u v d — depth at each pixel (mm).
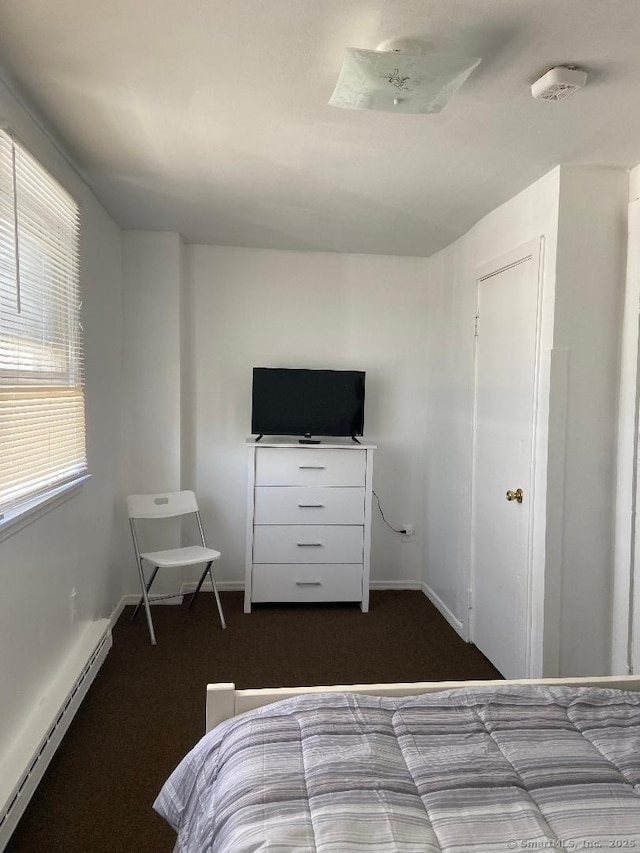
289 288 3992
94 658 2676
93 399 2936
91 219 2861
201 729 2396
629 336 2453
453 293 3623
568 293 2459
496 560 2986
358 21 1476
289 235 3596
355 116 2006
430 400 4039
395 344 4098
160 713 2510
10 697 1861
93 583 2957
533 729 1406
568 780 1222
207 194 2865
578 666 2547
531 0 1385
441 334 3830
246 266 3943
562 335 2465
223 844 1082
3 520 1720
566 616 2527
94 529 2965
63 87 1829
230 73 1737
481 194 2797
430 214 3109
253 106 1945
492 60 1645
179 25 1500
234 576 4074
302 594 3746
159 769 2139
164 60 1670
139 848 1782
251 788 1179
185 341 3920
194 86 1813
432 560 3982
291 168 2500
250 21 1481
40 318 2152
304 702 1484
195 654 3104
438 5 1406
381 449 4145
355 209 3047
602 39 1539
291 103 1920
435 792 1174
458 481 3498
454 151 2295
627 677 1683
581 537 2520
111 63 1688
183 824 1346
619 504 2508
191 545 3986
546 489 2488
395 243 3723
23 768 1766
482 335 3162
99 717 2471
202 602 3867
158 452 3721
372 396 4105
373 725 1397
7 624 1835
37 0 1400
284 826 1071
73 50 1622
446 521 3709
